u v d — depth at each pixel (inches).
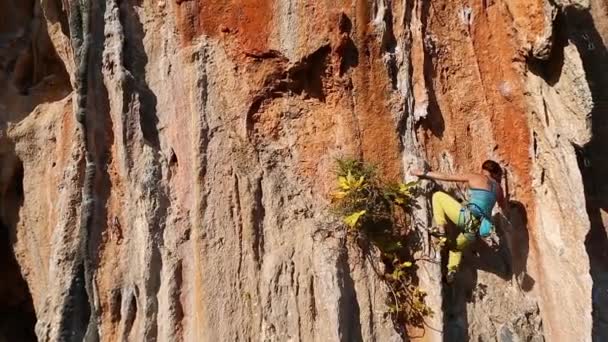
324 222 339.6
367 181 339.0
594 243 386.3
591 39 402.3
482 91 359.9
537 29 345.7
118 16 351.3
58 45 399.2
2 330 453.1
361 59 352.8
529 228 350.6
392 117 350.6
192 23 357.4
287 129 355.9
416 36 356.2
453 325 335.9
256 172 345.4
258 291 331.9
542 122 351.6
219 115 350.3
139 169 340.5
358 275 335.0
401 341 328.2
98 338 341.4
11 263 447.8
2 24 422.9
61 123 403.9
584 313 331.9
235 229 338.0
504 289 344.5
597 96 404.5
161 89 353.1
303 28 354.9
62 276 365.1
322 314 325.7
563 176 344.2
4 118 413.4
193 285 332.8
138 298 335.9
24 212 414.6
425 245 338.3
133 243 339.9
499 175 335.9
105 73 348.8
